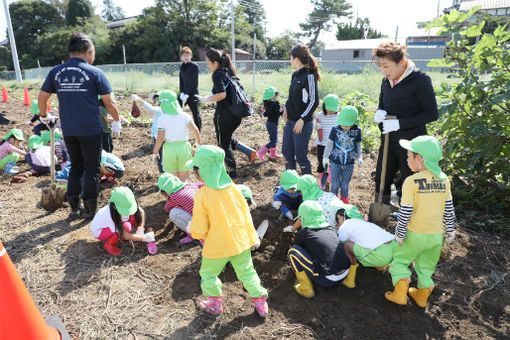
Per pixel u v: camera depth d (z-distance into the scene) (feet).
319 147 17.33
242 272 9.52
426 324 9.62
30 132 28.96
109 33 146.10
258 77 61.11
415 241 9.53
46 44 152.56
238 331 9.39
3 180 19.45
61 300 10.52
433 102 11.50
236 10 159.63
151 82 60.49
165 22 144.87
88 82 13.42
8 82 74.18
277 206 14.25
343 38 198.18
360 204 16.30
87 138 13.76
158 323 9.68
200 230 9.04
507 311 10.00
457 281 11.28
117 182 19.01
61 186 16.10
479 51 14.62
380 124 13.16
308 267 10.03
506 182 15.23
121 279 11.42
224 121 17.58
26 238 13.62
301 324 9.62
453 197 16.25
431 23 15.83
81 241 13.42
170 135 15.55
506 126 14.60
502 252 12.66
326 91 47.55
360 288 11.00
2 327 7.52
